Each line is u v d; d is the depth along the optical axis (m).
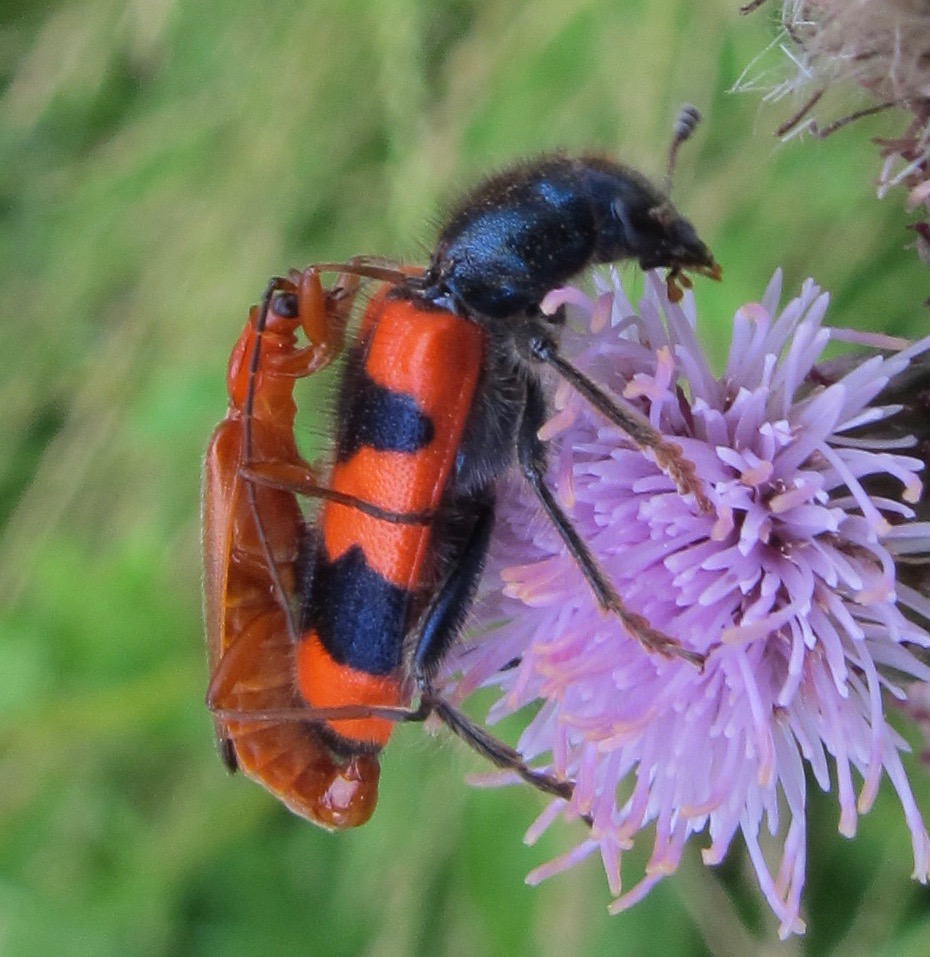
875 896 0.06
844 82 0.05
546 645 0.05
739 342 0.05
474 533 0.05
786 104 0.05
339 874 0.07
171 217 0.07
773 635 0.05
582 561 0.05
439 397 0.05
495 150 0.07
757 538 0.05
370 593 0.05
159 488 0.07
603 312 0.05
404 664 0.05
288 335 0.05
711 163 0.06
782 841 0.06
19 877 0.07
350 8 0.07
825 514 0.05
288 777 0.05
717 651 0.05
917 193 0.05
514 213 0.05
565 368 0.05
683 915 0.06
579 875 0.06
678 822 0.05
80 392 0.08
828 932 0.06
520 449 0.05
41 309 0.08
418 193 0.07
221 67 0.07
